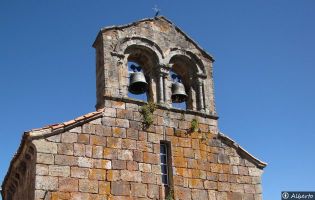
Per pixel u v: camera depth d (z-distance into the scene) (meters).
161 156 21.77
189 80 24.30
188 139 22.48
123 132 20.94
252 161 23.69
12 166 22.02
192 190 21.45
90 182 19.30
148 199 20.22
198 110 23.64
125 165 20.33
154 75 23.28
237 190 22.62
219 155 22.95
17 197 23.42
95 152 19.92
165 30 24.16
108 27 22.67
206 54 24.92
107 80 21.61
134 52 23.12
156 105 22.27
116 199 19.52
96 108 21.80
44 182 18.41
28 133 18.77
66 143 19.45
